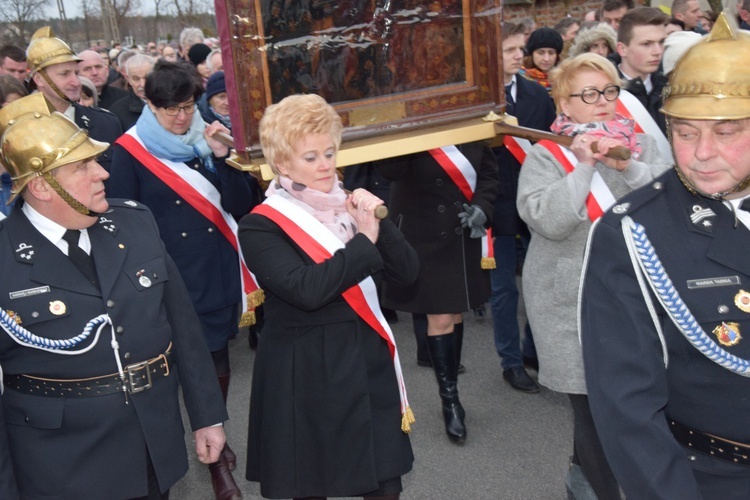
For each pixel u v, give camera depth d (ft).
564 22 22.47
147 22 70.44
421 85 8.95
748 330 5.53
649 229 5.71
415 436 12.97
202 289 11.87
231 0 7.89
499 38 9.15
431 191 12.24
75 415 7.13
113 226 7.59
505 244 14.15
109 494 7.23
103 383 7.23
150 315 7.47
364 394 7.90
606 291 5.77
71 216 7.14
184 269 11.84
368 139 8.72
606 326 5.72
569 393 9.22
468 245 12.37
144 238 7.73
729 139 5.24
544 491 11.27
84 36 65.05
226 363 12.45
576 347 9.16
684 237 5.65
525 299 9.77
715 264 5.59
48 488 7.13
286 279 7.50
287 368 8.00
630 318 5.62
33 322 7.01
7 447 6.90
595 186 9.18
